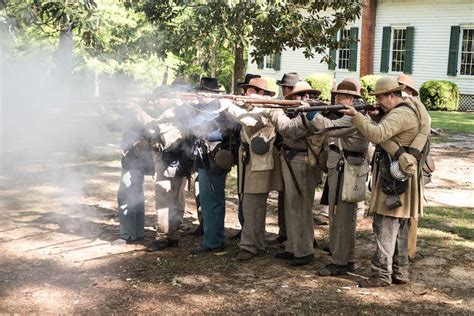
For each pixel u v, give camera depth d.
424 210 7.65
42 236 6.44
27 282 5.10
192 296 4.83
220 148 5.83
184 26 8.98
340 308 4.61
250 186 5.64
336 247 5.29
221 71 25.58
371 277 5.09
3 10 7.01
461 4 21.66
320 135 5.17
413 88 5.89
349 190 5.10
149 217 7.38
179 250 6.04
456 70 22.00
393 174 4.72
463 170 10.44
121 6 11.20
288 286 5.06
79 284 5.06
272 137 5.61
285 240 6.24
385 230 4.95
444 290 5.00
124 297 4.79
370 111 5.05
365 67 24.05
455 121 17.53
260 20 8.18
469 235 6.59
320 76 22.50
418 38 22.83
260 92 6.21
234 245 6.21
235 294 4.88
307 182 5.50
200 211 6.57
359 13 9.35
